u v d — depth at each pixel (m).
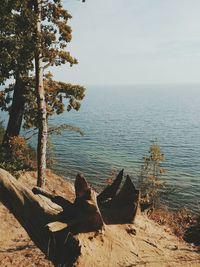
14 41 16.30
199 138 107.38
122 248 4.46
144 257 4.47
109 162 65.50
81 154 72.25
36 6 17.59
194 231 7.56
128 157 71.88
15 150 19.80
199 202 40.91
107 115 191.12
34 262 9.20
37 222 4.66
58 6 18.02
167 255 4.61
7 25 16.23
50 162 29.23
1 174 4.65
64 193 20.86
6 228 12.25
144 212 5.53
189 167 65.56
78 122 150.00
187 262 4.55
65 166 58.34
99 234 4.50
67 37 18.02
